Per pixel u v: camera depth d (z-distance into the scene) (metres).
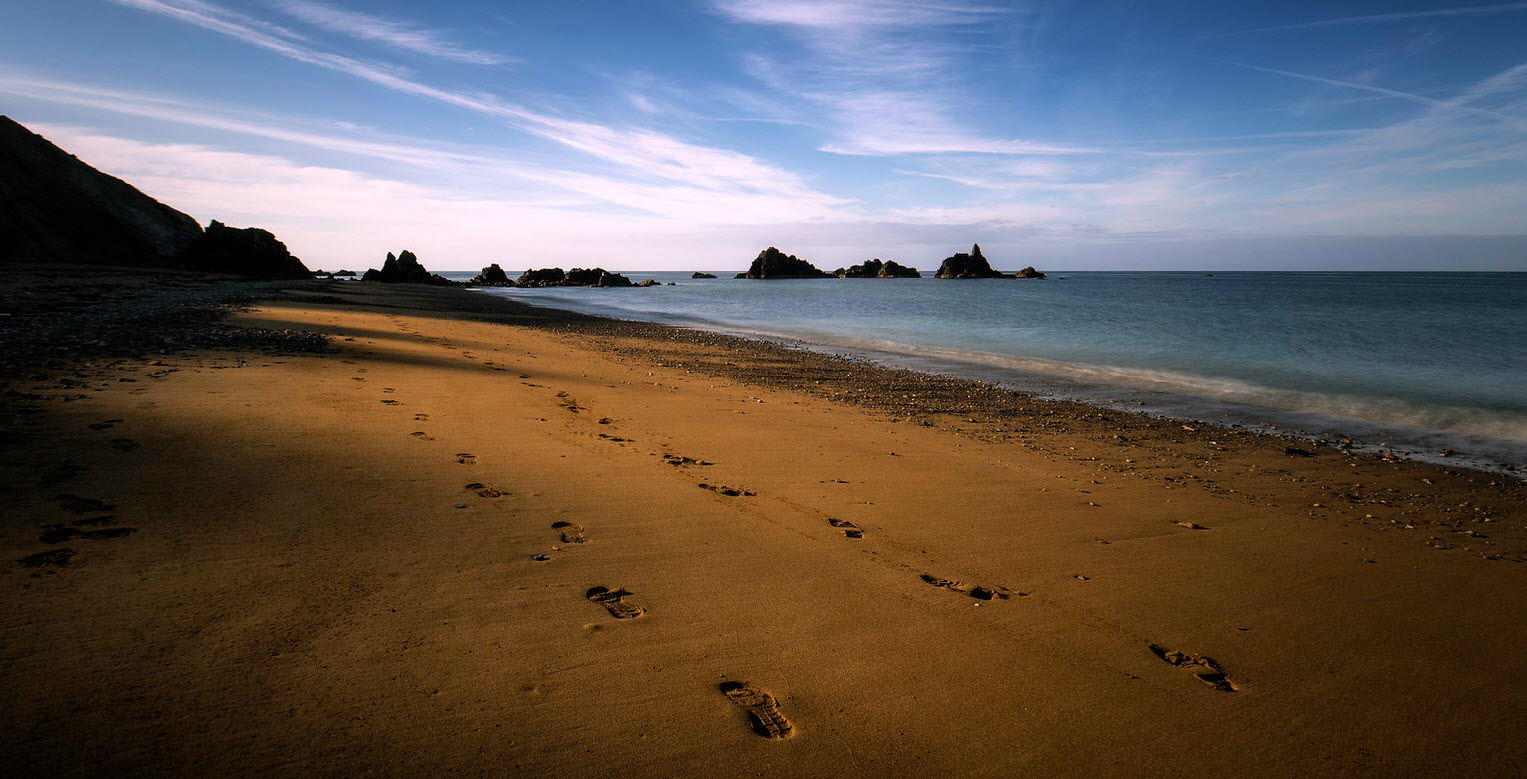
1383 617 4.68
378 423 7.75
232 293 30.91
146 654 3.03
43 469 5.18
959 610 4.32
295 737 2.61
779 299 65.31
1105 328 32.00
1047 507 6.90
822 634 3.88
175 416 7.08
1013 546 5.64
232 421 7.13
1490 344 24.39
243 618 3.42
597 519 5.45
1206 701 3.47
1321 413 13.55
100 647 3.05
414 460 6.48
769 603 4.21
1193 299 60.72
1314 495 8.17
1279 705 3.49
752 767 2.73
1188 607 4.64
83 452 5.65
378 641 3.35
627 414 10.26
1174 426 12.22
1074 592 4.76
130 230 55.97
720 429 9.73
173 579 3.75
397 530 4.79
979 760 2.88
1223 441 11.12
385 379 10.74
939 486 7.43
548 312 40.28
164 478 5.27
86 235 52.69
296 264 74.12
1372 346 24.12
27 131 52.62
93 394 7.76
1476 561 6.03
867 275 165.88
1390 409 13.89
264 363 11.02
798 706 3.17
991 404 13.89
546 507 5.60
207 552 4.13
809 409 12.20
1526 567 5.91
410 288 61.72
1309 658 4.03
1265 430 12.07
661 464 7.39
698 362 18.83
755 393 13.77
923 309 48.62
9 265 41.16
